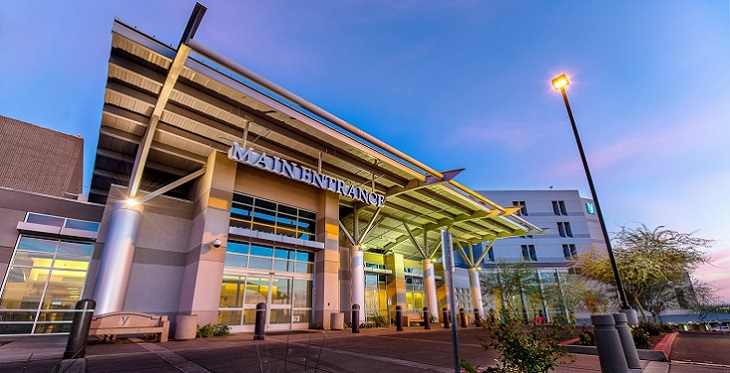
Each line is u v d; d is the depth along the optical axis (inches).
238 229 585.6
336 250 724.0
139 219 526.3
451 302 157.6
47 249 495.5
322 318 650.8
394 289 1000.2
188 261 569.3
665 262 685.9
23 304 458.9
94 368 235.9
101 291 458.0
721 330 626.2
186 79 450.0
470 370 167.9
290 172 542.0
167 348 344.5
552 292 1145.4
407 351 335.6
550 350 175.2
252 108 512.1
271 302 620.7
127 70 407.5
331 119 490.6
